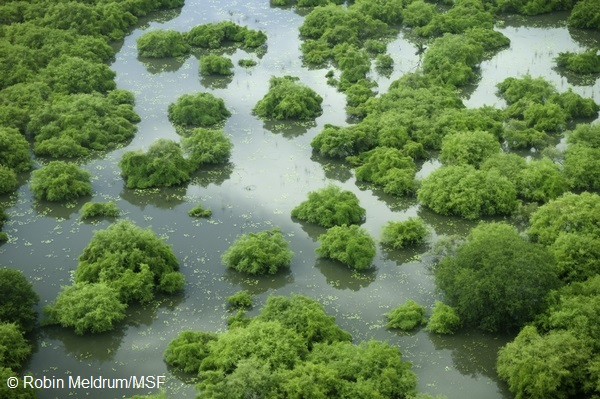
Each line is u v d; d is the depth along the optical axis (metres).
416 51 128.88
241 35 131.12
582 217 79.44
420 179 93.31
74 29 126.00
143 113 109.25
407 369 65.25
